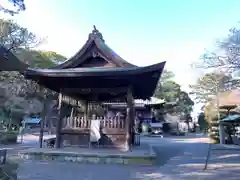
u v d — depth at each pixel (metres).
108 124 10.59
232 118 18.61
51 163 8.41
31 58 17.81
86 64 11.20
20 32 14.82
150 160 8.45
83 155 8.81
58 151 9.39
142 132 31.31
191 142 20.52
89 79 10.61
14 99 14.60
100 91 11.06
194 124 41.75
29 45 17.12
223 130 19.62
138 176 6.56
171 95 37.25
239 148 14.98
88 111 13.84
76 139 10.70
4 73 13.37
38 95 22.23
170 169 7.64
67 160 8.92
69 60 10.95
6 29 12.56
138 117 31.52
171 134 33.28
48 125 25.53
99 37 11.02
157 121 34.44
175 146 16.30
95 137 10.38
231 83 10.49
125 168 7.70
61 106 11.05
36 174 6.62
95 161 8.70
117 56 10.71
